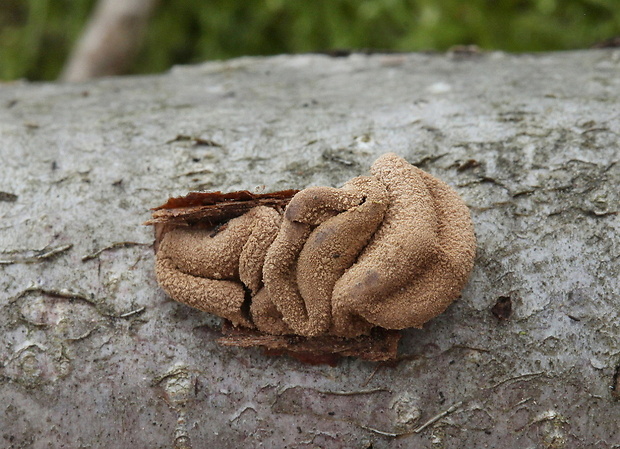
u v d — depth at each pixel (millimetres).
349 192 57
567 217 61
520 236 61
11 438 60
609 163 63
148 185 65
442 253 56
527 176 63
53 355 60
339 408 59
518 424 58
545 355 58
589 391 58
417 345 59
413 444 58
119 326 61
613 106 67
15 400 60
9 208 65
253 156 66
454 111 68
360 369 59
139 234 63
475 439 58
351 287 55
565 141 64
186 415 59
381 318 56
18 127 70
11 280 62
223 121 70
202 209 60
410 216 56
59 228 63
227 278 60
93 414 60
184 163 66
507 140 65
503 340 59
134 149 68
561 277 60
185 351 60
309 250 56
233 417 59
